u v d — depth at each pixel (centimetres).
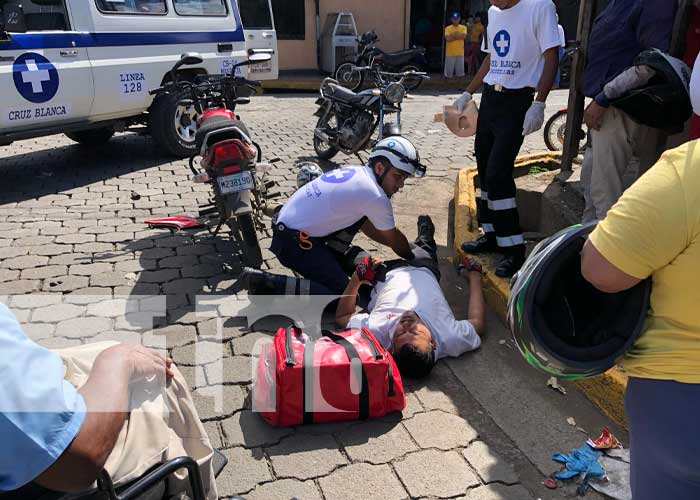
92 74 648
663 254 143
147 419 179
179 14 733
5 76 577
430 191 636
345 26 1576
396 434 280
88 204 585
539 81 382
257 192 484
